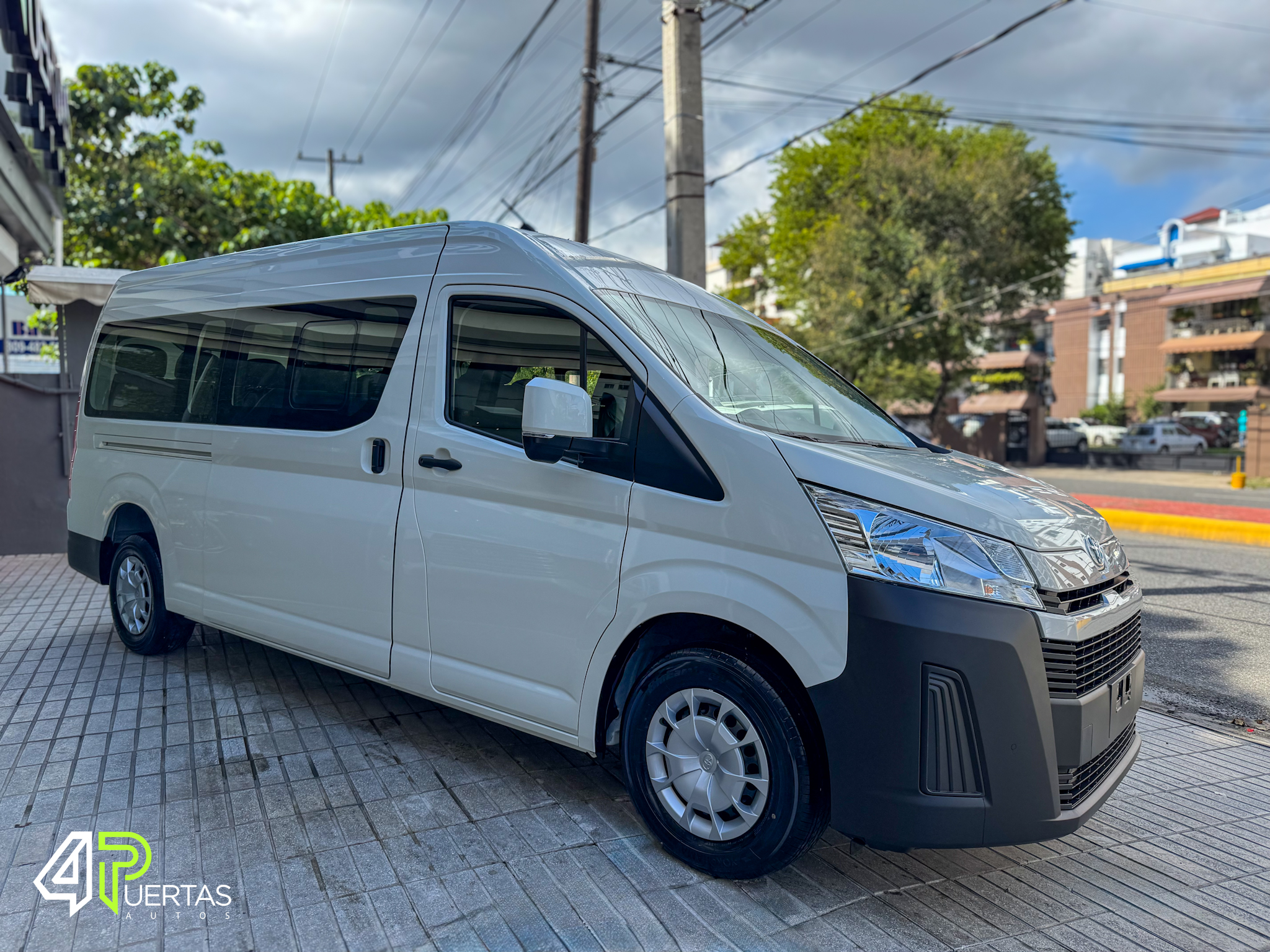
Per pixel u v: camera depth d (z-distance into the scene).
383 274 3.78
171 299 4.79
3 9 7.76
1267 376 41.81
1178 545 10.65
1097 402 47.84
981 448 34.06
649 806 2.95
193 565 4.45
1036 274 30.12
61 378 8.66
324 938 2.45
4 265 9.95
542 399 2.79
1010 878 2.93
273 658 5.05
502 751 3.80
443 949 2.42
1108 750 2.79
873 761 2.48
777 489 2.64
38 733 3.89
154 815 3.15
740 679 2.69
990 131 30.20
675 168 9.79
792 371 3.62
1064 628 2.50
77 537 5.29
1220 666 5.54
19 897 2.62
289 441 3.94
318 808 3.23
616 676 3.07
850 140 32.12
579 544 3.01
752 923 2.59
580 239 15.73
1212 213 56.12
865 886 2.84
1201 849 3.17
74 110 16.48
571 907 2.64
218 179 17.86
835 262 28.84
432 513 3.41
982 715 2.43
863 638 2.48
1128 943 2.55
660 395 2.90
